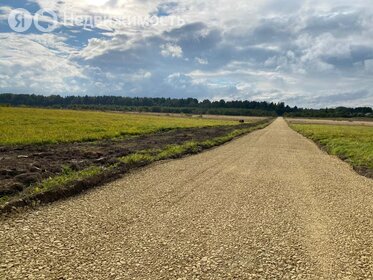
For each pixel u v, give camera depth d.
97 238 7.17
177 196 10.82
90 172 12.92
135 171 14.72
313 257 6.76
